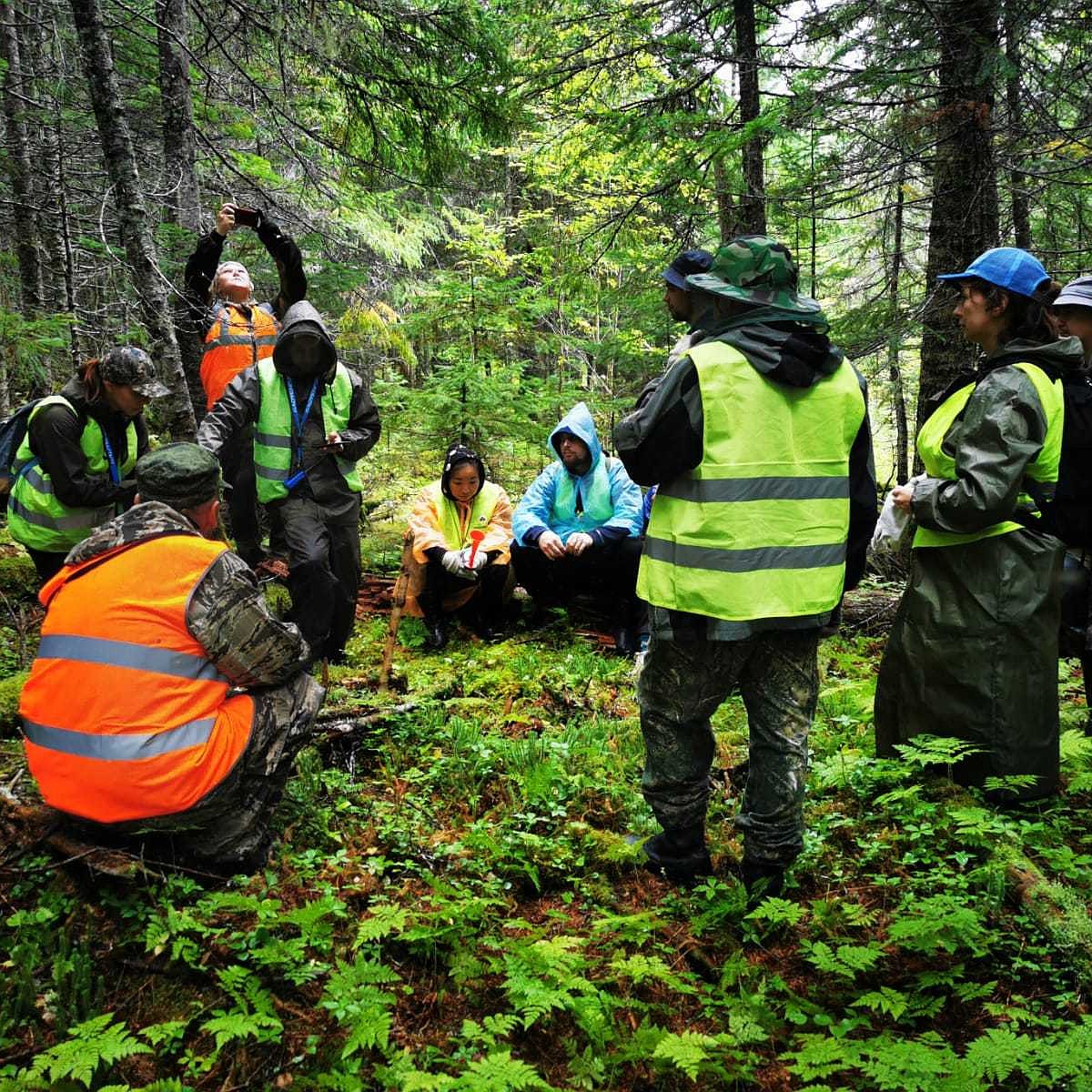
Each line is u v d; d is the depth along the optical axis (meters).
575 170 9.14
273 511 4.84
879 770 3.29
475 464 5.75
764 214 7.25
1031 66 6.28
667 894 2.91
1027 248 7.74
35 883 2.62
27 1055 2.09
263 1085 2.09
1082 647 3.58
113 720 2.44
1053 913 2.55
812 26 6.49
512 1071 1.91
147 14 7.47
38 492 4.18
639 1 7.55
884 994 2.26
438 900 2.58
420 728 4.03
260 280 8.82
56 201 7.09
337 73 7.21
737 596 2.42
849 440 2.54
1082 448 2.93
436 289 9.66
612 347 9.41
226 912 2.58
